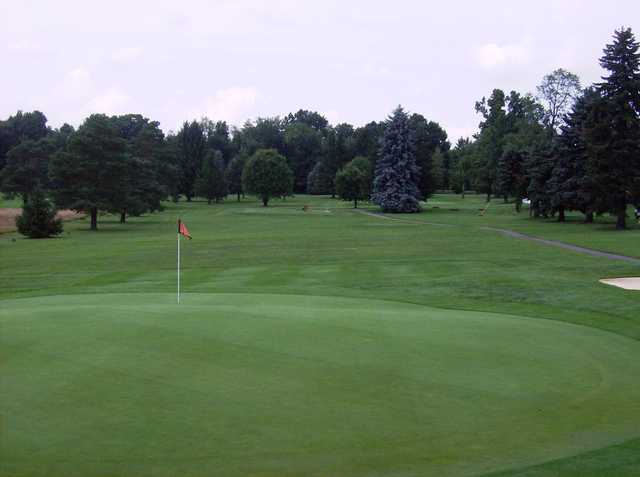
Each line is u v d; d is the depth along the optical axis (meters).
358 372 11.14
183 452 8.07
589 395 10.67
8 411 9.16
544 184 82.31
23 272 34.25
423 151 119.75
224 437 8.50
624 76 62.59
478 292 23.88
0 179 127.69
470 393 10.44
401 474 7.73
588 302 21.28
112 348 11.91
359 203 142.75
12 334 12.78
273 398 9.84
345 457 8.09
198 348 12.04
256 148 193.00
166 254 44.12
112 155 79.38
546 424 9.36
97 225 87.12
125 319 14.04
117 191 80.44
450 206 120.00
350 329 13.95
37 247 51.66
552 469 7.77
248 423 8.94
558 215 86.94
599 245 45.47
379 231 67.00
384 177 109.75
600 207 64.88
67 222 93.81
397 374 11.16
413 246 48.34
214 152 177.75
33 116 177.88
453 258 38.28
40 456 7.89
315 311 16.06
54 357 11.40
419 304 21.62
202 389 10.10
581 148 71.81
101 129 79.94
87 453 7.99
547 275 28.39
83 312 14.80
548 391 10.74
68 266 37.09
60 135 148.88
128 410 9.26
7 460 7.78
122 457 7.90
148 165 101.31
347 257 40.56
